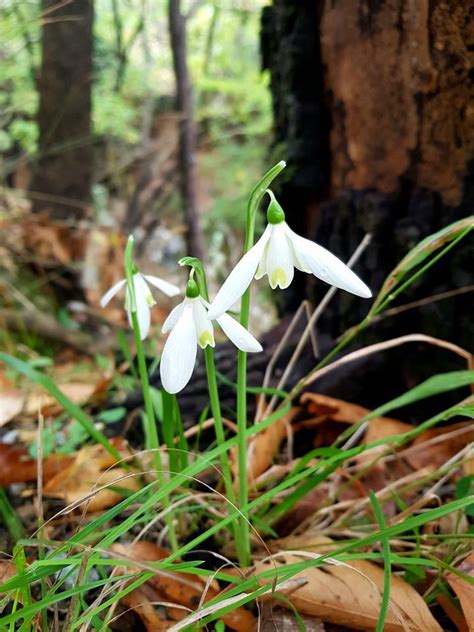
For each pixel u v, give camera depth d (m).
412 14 0.19
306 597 0.14
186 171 0.51
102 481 0.19
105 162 0.58
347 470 0.19
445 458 0.20
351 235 0.24
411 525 0.12
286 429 0.22
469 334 0.21
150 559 0.16
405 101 0.21
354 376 0.23
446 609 0.14
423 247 0.15
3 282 0.37
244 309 0.13
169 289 0.14
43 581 0.13
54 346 0.36
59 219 0.42
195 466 0.14
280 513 0.16
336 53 0.22
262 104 0.77
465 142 0.20
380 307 0.16
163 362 0.11
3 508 0.17
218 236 0.79
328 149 0.25
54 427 0.25
